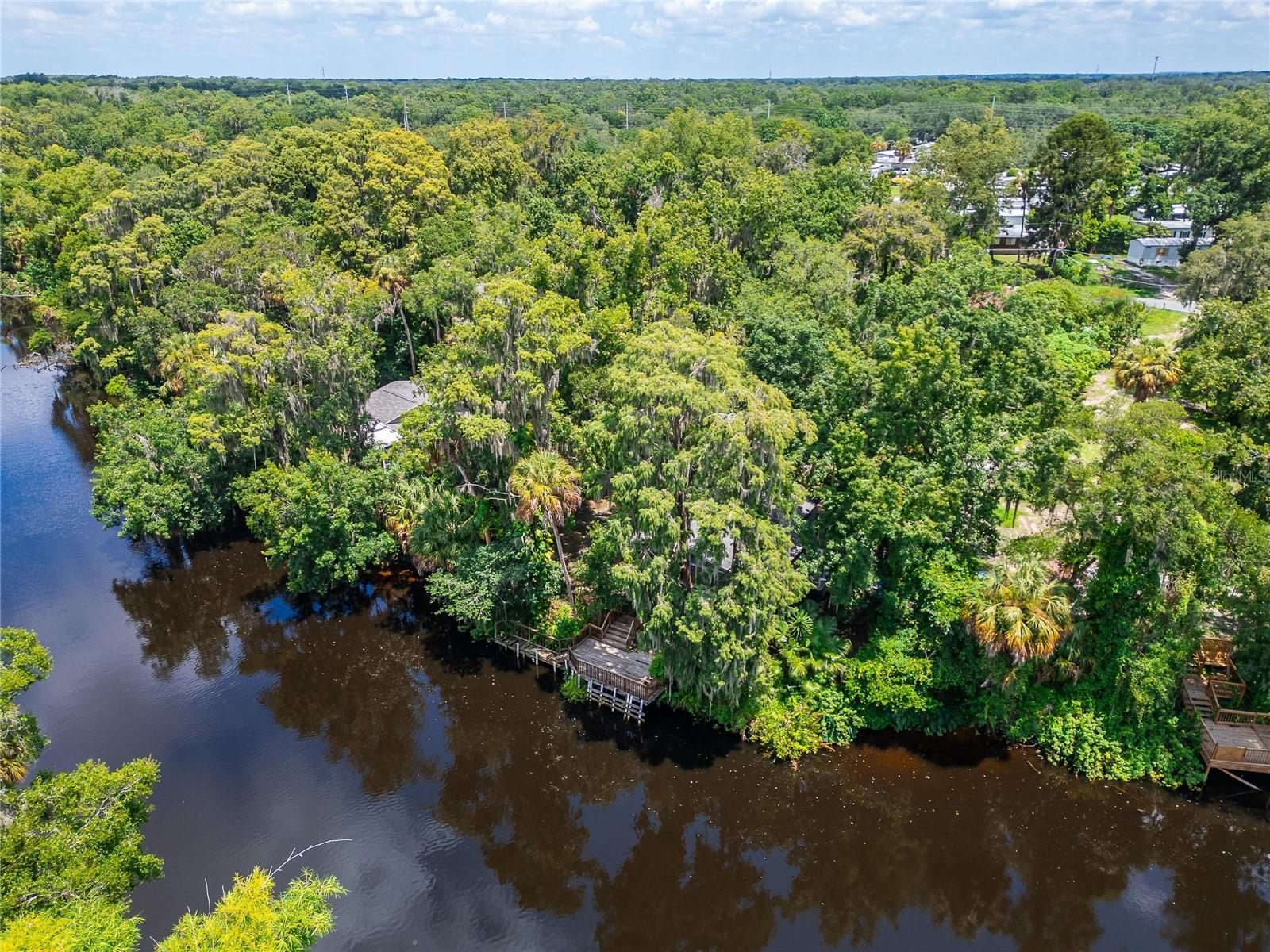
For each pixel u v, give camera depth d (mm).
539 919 26734
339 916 26562
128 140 121875
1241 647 30672
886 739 32562
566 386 41188
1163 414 30938
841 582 32250
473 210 67562
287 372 44125
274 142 93438
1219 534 30031
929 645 32156
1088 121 76938
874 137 172375
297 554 40375
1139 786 30391
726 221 59750
